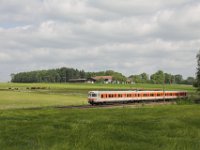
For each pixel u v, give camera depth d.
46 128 23.55
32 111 45.88
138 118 32.19
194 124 26.95
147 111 43.12
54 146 15.93
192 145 16.78
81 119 31.12
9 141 17.94
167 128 24.31
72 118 32.62
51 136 19.59
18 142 17.59
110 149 15.70
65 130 22.41
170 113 38.91
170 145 16.58
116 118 32.38
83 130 21.89
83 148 15.65
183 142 17.62
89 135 19.22
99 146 16.05
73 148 15.66
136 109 48.94
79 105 75.12
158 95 98.62
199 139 19.02
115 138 18.86
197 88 104.25
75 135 19.62
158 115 36.19
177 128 24.19
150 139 18.91
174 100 104.62
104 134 20.09
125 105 77.69
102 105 77.62
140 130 22.81
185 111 42.25
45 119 31.44
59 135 20.02
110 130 21.84
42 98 103.56
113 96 83.56
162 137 19.64
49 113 41.06
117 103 86.06
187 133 21.56
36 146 16.38
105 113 40.12
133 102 90.44
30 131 22.19
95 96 79.31
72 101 94.25
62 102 89.75
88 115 36.97
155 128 24.27
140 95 92.06
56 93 134.12
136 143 17.36
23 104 80.69
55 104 82.31
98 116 35.19
